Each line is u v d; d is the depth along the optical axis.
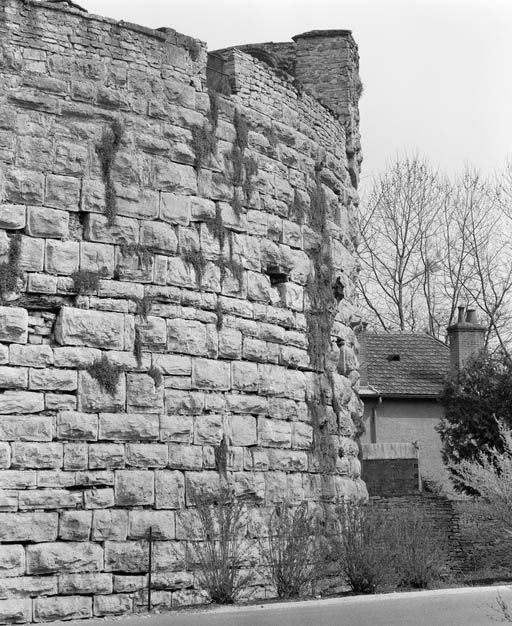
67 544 19.53
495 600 19.91
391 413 43.72
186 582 20.69
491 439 34.69
